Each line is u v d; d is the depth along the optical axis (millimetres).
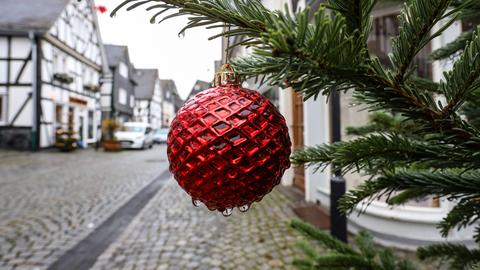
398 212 3355
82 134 19281
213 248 3348
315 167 675
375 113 1117
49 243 3537
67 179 7812
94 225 4191
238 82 588
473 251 919
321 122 4801
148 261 3064
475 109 789
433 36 410
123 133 19812
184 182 562
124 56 28328
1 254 3232
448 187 610
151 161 12648
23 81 14492
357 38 402
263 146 527
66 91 17047
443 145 529
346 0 399
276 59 381
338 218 2779
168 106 50562
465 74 427
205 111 534
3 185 6859
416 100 451
